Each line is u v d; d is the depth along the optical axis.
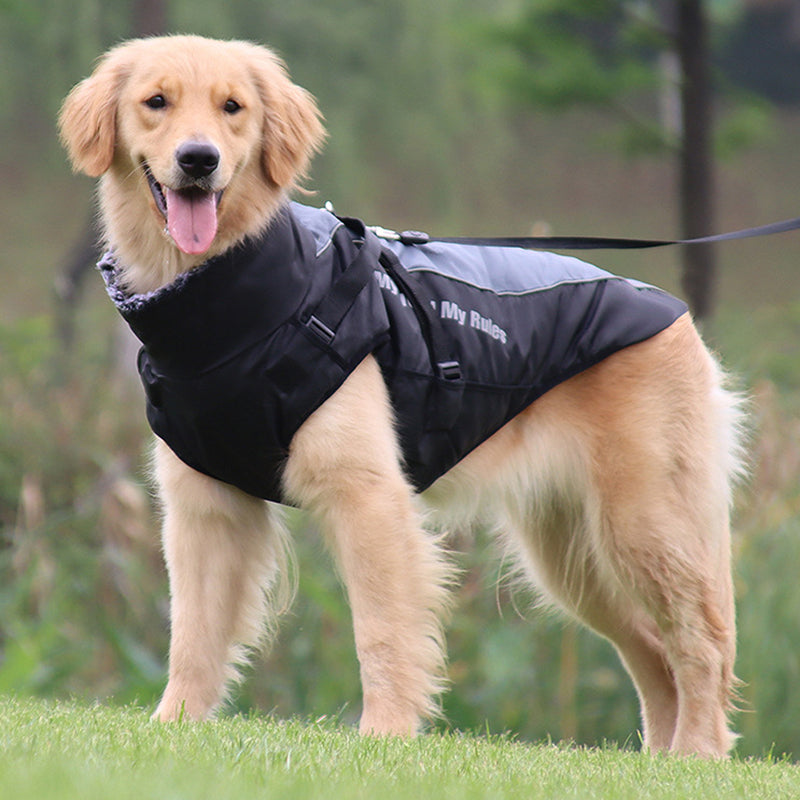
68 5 25.48
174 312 7.12
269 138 7.81
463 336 8.11
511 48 21.00
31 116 41.75
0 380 15.10
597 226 50.03
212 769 5.14
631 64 20.62
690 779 6.26
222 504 8.09
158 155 7.38
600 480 8.95
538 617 12.48
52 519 13.75
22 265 39.75
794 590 12.34
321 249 7.63
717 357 11.80
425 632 7.71
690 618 8.98
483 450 8.80
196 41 7.87
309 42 31.09
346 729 8.09
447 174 40.50
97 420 14.59
